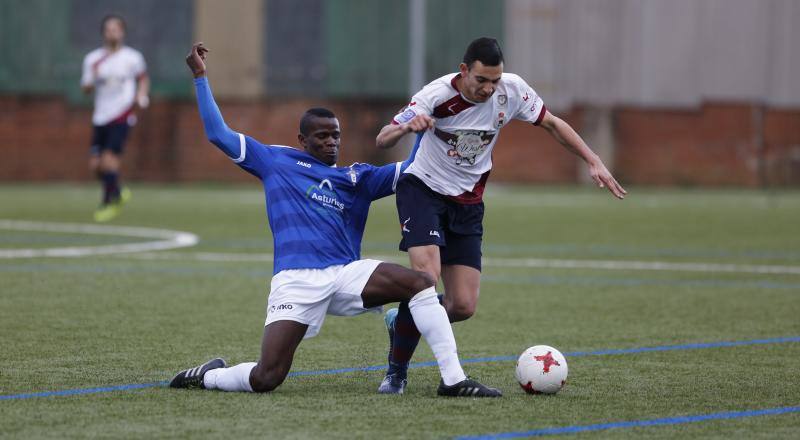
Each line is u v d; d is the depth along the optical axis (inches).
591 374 885.8
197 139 3941.9
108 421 701.9
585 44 4084.6
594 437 670.5
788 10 4222.4
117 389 804.0
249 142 825.5
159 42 3895.2
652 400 781.9
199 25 3892.7
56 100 3875.5
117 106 2365.9
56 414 721.0
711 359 960.9
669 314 1241.4
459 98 863.7
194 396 781.3
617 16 4101.9
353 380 856.9
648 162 4168.3
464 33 3976.4
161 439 657.0
